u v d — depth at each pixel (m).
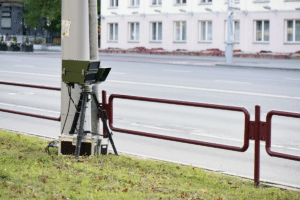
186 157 8.28
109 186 5.88
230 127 11.02
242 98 15.79
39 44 67.56
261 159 8.19
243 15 42.31
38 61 36.84
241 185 6.24
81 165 6.75
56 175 6.25
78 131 7.20
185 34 47.28
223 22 43.81
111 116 7.80
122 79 22.41
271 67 29.45
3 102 15.12
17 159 7.03
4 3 73.44
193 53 43.72
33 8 71.50
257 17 41.50
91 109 7.86
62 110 7.66
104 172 6.47
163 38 48.88
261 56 39.19
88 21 7.46
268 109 13.48
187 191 5.77
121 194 5.54
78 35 7.33
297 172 7.39
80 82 6.82
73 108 7.54
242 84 20.23
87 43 7.44
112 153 8.00
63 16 7.37
